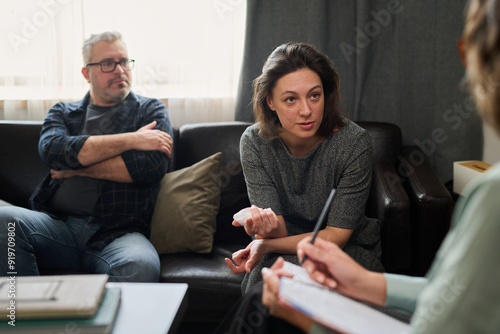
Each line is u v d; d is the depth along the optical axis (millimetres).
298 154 1548
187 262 1773
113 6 2379
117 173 1876
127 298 1101
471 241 651
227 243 1952
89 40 2027
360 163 1463
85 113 2082
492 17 611
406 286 958
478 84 639
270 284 943
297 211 1575
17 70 2432
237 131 2150
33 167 2113
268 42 2355
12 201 2100
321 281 985
